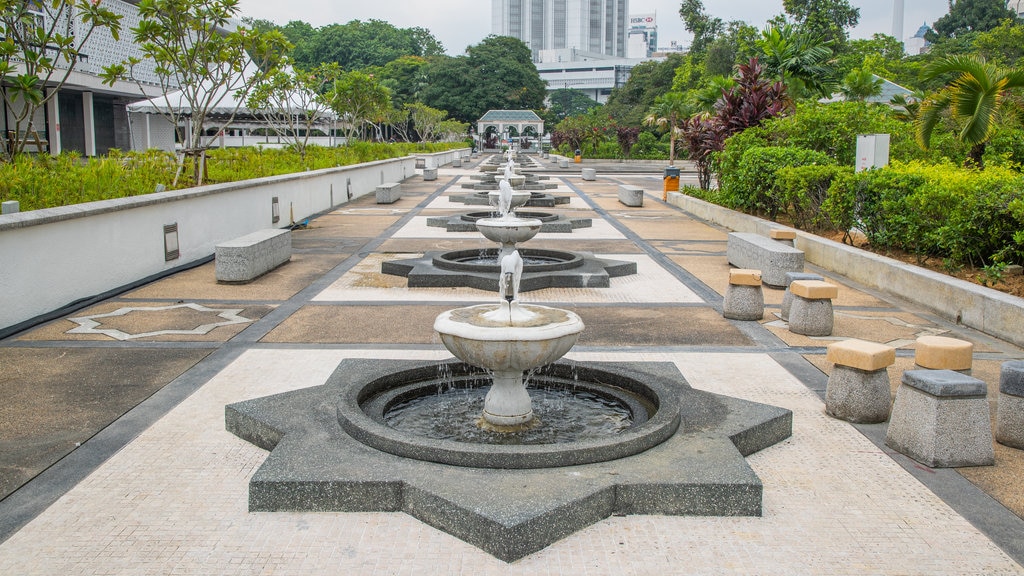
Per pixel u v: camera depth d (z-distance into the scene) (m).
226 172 16.22
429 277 10.34
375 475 4.10
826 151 17.58
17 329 7.77
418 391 5.71
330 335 7.83
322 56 96.94
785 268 10.59
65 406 5.68
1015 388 5.01
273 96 25.89
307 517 4.02
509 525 3.55
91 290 9.35
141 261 10.54
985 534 3.92
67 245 8.83
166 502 4.19
